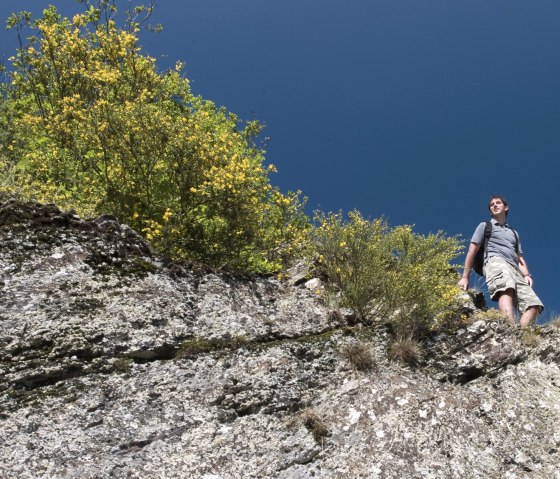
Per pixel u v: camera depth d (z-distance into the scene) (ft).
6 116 28.63
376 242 21.42
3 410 13.01
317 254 21.94
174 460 13.23
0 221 16.62
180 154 22.77
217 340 16.37
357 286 19.80
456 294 19.97
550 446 15.42
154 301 16.57
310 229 22.43
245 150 34.17
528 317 20.97
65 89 32.63
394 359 17.42
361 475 13.82
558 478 14.70
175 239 22.18
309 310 18.94
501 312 20.97
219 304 17.61
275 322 17.99
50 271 16.08
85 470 12.42
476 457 14.79
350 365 16.84
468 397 16.53
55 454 12.53
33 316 14.87
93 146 24.12
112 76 31.01
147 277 17.22
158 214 23.18
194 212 23.31
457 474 14.25
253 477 13.35
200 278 18.24
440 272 21.95
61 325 14.90
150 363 15.20
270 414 14.94
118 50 34.50
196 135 23.45
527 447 15.30
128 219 23.20
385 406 15.70
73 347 14.53
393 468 14.07
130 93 32.76
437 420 15.51
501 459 14.90
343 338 17.56
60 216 17.44
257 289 19.02
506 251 22.35
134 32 38.37
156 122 23.21
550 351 18.57
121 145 23.54
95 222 18.07
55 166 24.36
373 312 19.77
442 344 18.26
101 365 14.58
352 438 14.75
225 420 14.44
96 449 12.89
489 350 18.16
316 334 18.12
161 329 15.93
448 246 22.40
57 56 33.12
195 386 14.97
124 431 13.44
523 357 18.16
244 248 22.80
